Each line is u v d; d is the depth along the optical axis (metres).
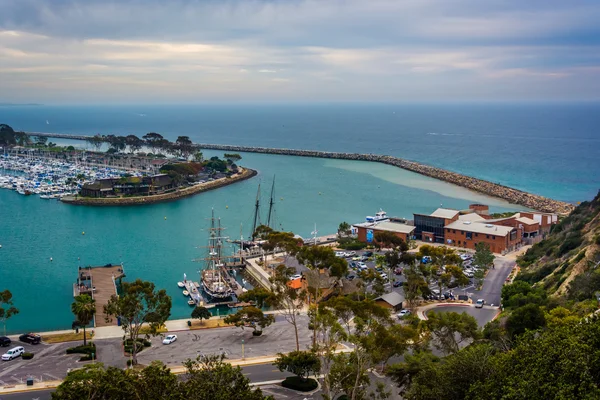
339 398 105.12
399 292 188.38
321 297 173.75
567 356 71.12
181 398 76.19
